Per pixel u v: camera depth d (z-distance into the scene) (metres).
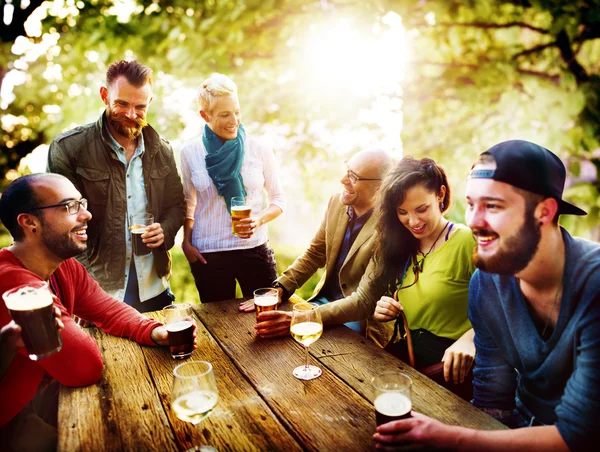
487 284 1.59
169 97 5.39
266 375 1.82
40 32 5.41
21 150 6.55
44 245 1.92
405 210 2.13
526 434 1.32
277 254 5.97
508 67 3.70
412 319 2.27
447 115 4.28
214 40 4.76
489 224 1.41
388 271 2.29
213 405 1.39
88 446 1.46
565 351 1.41
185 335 1.97
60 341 1.63
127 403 1.67
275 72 5.19
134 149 2.81
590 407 1.28
